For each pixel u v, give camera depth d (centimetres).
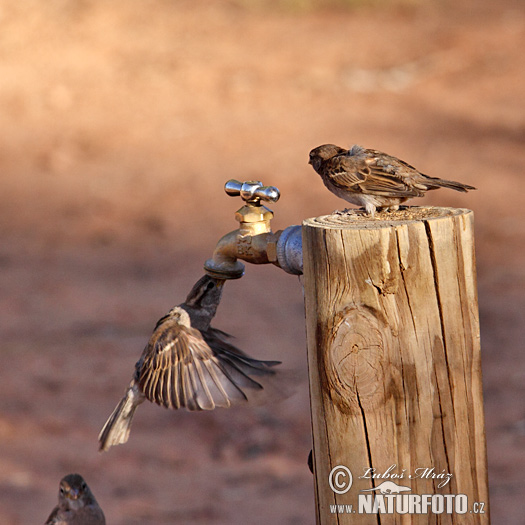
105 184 2256
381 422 425
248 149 2428
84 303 1667
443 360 425
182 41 3347
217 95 2850
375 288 418
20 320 1591
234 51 3269
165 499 1082
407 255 418
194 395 474
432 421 427
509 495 1072
